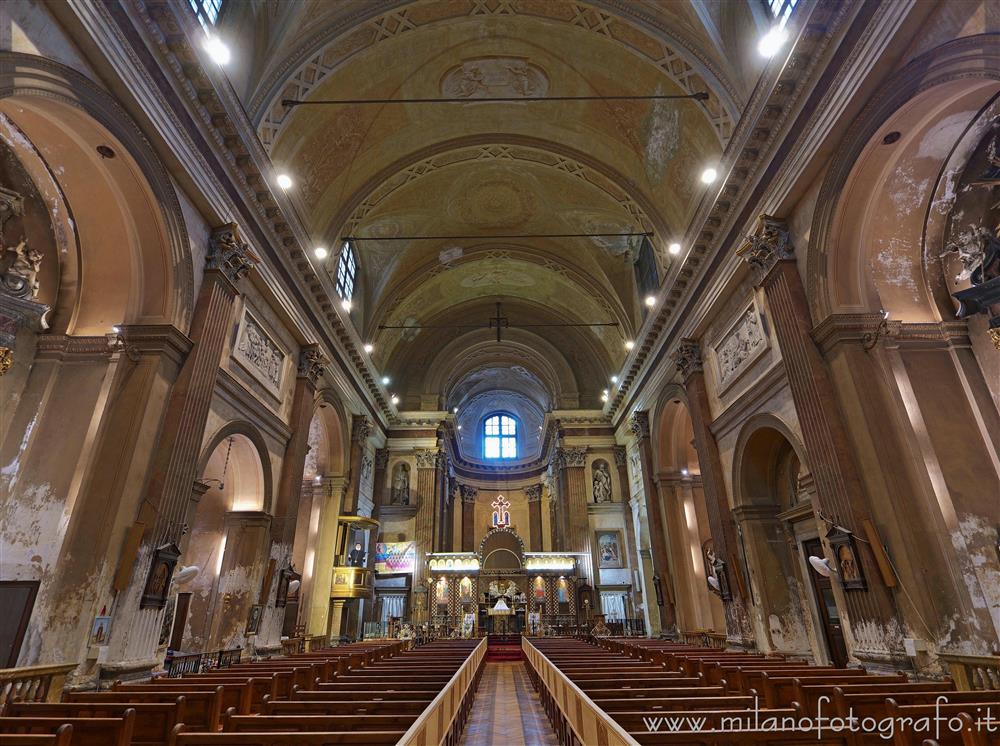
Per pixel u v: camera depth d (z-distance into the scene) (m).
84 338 8.24
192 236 9.06
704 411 13.38
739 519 11.74
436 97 14.73
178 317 8.63
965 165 8.01
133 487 7.62
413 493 23.91
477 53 13.75
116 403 7.92
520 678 12.97
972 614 6.75
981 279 7.96
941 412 7.93
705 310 13.02
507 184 19.22
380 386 21.70
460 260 22.73
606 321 23.05
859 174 8.12
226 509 12.42
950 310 8.61
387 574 21.73
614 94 13.84
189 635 11.41
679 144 13.23
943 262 8.71
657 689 5.10
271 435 12.36
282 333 12.99
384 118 14.61
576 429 24.78
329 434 17.58
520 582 23.88
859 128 7.83
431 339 27.62
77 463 7.62
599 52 13.02
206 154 9.18
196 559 12.02
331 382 16.59
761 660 8.26
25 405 7.88
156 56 7.72
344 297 18.58
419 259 22.03
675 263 13.99
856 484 7.84
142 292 8.59
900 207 8.47
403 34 12.58
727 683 5.85
